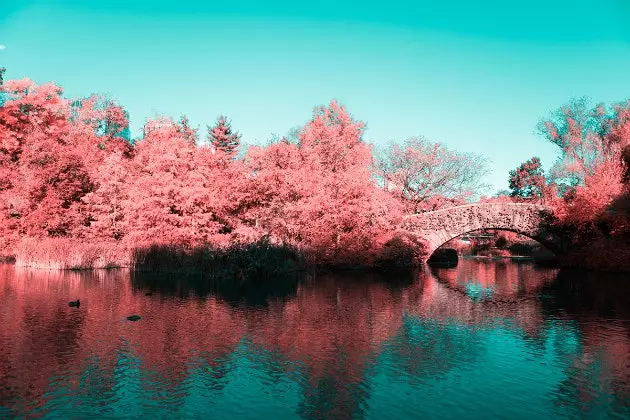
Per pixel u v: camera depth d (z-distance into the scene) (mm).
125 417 9719
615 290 29359
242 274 31984
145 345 14992
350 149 57031
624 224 40969
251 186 41656
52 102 57562
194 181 39625
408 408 10414
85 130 58594
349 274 38938
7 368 12633
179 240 37188
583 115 66250
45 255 36594
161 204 38594
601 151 58625
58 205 42781
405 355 14383
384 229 45594
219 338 15984
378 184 64375
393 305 23078
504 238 76438
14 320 18016
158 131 47469
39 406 10188
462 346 15461
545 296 26750
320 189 40688
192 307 21297
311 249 36625
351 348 15078
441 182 63438
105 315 19203
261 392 11242
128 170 45875
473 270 44438
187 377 12180
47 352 14086
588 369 13188
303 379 12164
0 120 51531
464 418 9945
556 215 45188
